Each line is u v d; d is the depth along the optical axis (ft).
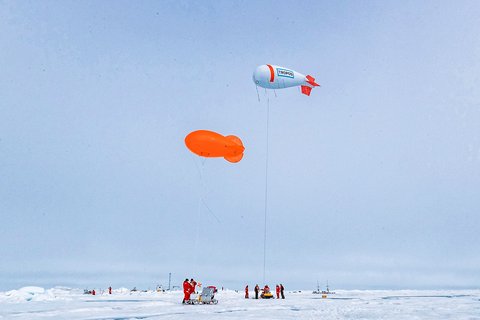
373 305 76.07
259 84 94.22
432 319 45.98
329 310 62.18
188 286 78.95
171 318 47.80
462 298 115.75
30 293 117.80
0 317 50.67
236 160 81.00
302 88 99.14
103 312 58.49
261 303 83.15
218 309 64.13
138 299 107.76
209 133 73.31
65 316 51.98
